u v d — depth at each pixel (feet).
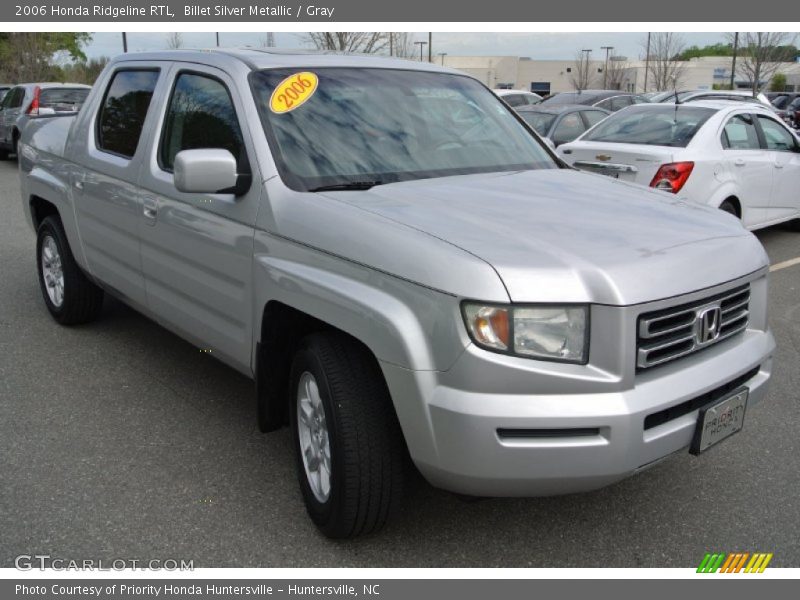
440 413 8.63
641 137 26.71
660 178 24.64
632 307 8.64
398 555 10.28
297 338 11.38
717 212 11.66
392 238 9.36
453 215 10.06
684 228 10.39
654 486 12.00
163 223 13.43
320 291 9.91
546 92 291.17
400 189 11.29
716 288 9.59
